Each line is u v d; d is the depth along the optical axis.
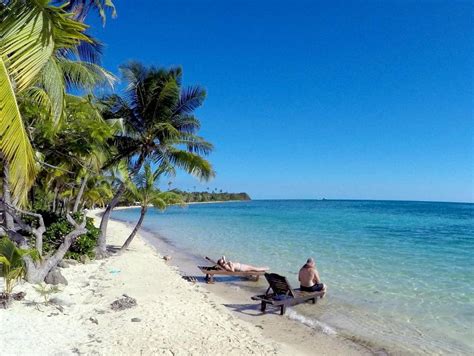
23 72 4.96
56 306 8.51
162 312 8.94
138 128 17.75
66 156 11.97
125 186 17.55
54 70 6.66
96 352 6.43
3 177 10.09
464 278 14.33
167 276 13.69
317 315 9.94
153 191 19.30
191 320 8.55
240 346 7.24
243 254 20.31
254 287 13.20
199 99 18.19
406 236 29.02
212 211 77.88
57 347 6.45
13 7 5.41
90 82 11.58
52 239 14.79
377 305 10.85
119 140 17.67
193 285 12.84
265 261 18.14
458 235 29.97
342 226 38.12
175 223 44.56
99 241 17.00
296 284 13.48
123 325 7.82
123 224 42.31
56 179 19.20
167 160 18.12
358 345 8.02
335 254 20.06
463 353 7.70
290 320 9.49
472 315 10.00
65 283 10.64
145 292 10.91
